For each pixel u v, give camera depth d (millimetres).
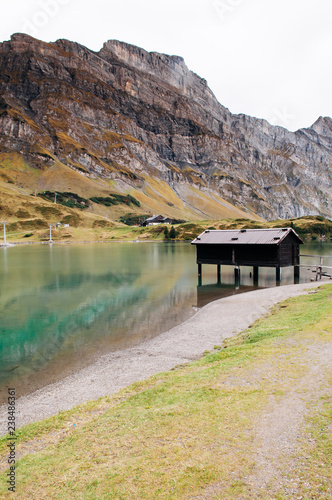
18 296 45938
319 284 45062
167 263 84812
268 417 11430
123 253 114938
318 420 10906
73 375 20562
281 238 50812
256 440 10258
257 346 19109
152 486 8836
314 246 137625
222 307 35812
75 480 9492
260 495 8133
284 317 26047
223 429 11023
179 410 12625
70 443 11477
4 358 24188
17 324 32906
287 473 8773
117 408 13648
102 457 10398
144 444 10789
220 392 13711
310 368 15086
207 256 57469
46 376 20781
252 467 9117
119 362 21953
